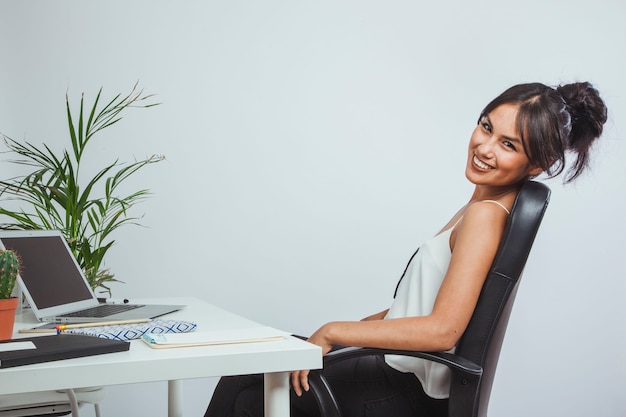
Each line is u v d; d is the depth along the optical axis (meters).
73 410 1.86
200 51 3.40
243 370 1.08
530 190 1.49
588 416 3.62
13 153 3.19
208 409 1.71
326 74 3.50
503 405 3.57
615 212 3.65
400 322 1.48
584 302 3.63
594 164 3.63
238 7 3.44
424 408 1.59
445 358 1.44
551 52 3.65
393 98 3.55
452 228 1.68
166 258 3.36
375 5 3.54
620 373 3.65
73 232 2.51
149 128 3.35
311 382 1.47
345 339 1.50
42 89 3.24
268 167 3.46
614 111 3.66
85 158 3.28
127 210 3.32
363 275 3.52
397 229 3.55
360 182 3.53
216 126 3.41
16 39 3.21
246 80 3.44
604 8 3.68
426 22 3.58
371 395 1.58
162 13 3.37
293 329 3.47
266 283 3.45
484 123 1.63
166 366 1.03
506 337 3.58
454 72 3.59
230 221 3.42
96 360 1.01
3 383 0.93
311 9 3.49
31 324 1.60
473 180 1.63
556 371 3.61
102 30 3.31
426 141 3.58
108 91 3.31
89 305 1.92
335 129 3.51
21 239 1.75
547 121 1.56
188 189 3.38
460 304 1.47
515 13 3.63
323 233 3.50
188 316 1.72
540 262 3.61
